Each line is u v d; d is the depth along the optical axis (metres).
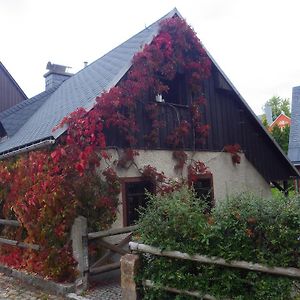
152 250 4.71
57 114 8.98
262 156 12.46
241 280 4.07
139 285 4.90
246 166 11.80
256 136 12.37
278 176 13.02
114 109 8.05
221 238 4.20
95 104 7.62
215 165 10.77
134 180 8.59
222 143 11.15
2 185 8.75
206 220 4.48
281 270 3.79
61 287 6.32
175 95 10.52
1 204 9.05
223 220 4.23
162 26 9.57
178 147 9.79
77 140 7.16
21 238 8.06
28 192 7.36
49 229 6.87
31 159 7.54
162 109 9.59
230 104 11.66
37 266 7.16
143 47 9.04
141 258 4.98
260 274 3.97
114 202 7.67
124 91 8.42
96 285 6.68
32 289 6.78
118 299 5.97
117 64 9.69
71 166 6.92
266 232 3.94
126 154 8.43
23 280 7.29
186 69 10.28
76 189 6.89
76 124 7.15
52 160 7.04
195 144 10.30
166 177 9.12
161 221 4.75
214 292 4.21
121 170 8.37
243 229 4.05
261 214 4.01
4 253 8.52
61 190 6.72
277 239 3.86
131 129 8.56
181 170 9.76
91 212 7.12
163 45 9.51
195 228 4.45
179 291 4.48
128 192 8.48
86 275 6.45
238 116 11.84
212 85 11.17
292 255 3.82
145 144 9.07
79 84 11.20
